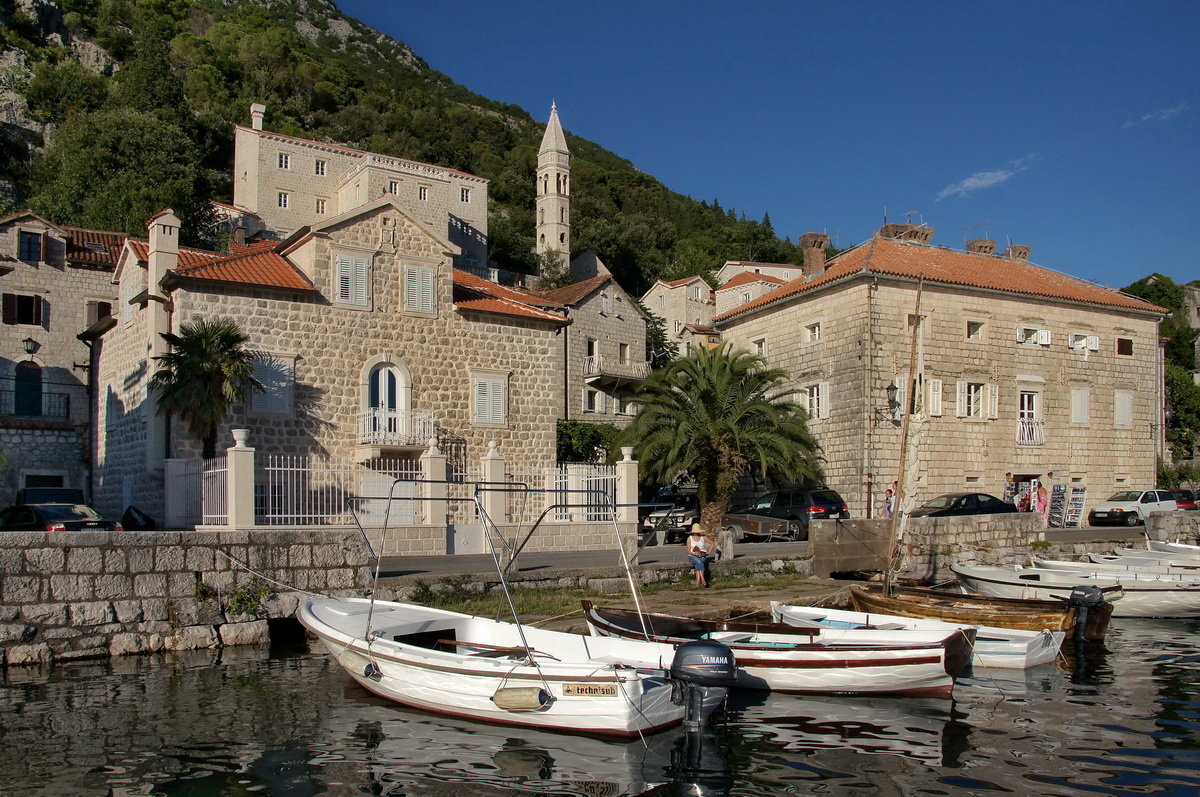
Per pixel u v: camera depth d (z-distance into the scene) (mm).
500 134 139750
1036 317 40188
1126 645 17766
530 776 9367
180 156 62875
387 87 144875
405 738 10492
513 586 17938
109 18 108375
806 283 40031
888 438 36375
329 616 13211
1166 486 48938
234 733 10570
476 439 31719
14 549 13469
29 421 36156
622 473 26281
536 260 87438
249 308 27672
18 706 11461
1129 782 9453
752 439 29656
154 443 27375
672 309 72750
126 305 31578
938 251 42031
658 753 10203
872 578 23703
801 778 9477
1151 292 79125
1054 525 36469
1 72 82500
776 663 12922
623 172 138750
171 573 14703
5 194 64500
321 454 28422
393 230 30500
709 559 20703
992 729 11414
